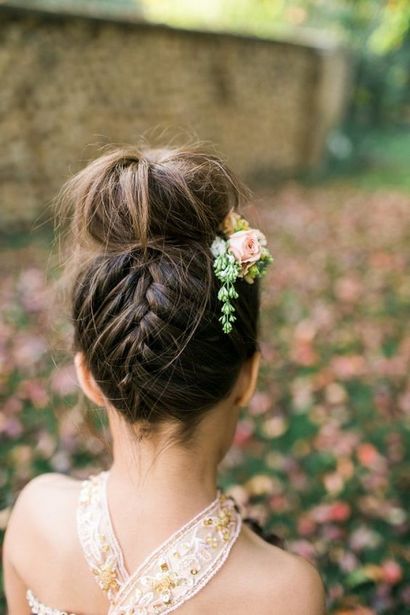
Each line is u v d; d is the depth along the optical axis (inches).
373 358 133.6
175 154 30.4
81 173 30.7
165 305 26.3
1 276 161.9
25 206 207.6
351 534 83.7
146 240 26.9
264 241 30.5
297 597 27.1
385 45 390.9
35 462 92.7
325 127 378.3
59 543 30.2
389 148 463.8
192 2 477.1
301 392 117.3
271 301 160.7
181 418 27.4
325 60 359.6
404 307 164.7
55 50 205.8
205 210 28.4
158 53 252.7
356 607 73.2
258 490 91.2
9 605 36.1
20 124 200.2
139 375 26.6
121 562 28.1
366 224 252.4
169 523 27.9
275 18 476.1
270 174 355.3
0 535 79.4
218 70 292.2
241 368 29.7
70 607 29.6
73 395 100.3
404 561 80.4
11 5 187.3
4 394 107.2
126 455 29.6
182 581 26.8
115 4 397.7
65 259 34.0
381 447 103.7
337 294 172.1
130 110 244.5
